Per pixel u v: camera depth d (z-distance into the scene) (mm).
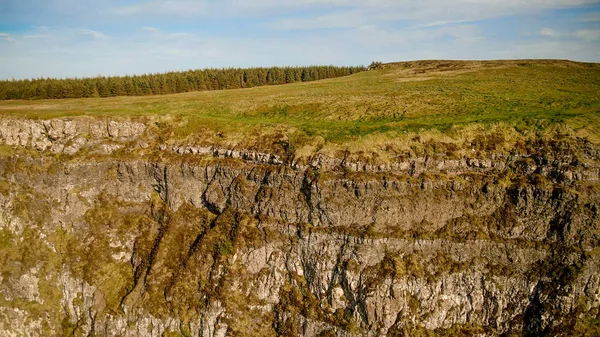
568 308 47000
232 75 159125
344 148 58656
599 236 48875
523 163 54750
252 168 61875
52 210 66188
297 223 56719
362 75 138250
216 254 57688
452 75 113062
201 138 68188
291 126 66125
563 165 53000
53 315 60656
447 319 50188
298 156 59094
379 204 54250
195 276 57531
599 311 47188
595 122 59406
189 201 65125
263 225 57781
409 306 50062
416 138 58906
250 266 56781
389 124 64750
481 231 52344
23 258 62719
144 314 56375
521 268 50219
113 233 64938
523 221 51844
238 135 66875
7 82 141125
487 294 50156
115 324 57312
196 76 152500
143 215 66438
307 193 56719
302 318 53062
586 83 89000
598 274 47750
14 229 64875
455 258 51812
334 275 53344
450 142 58500
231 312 54469
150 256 61531
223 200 62406
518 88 87000
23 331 59781
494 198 53250
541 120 60094
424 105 76562
